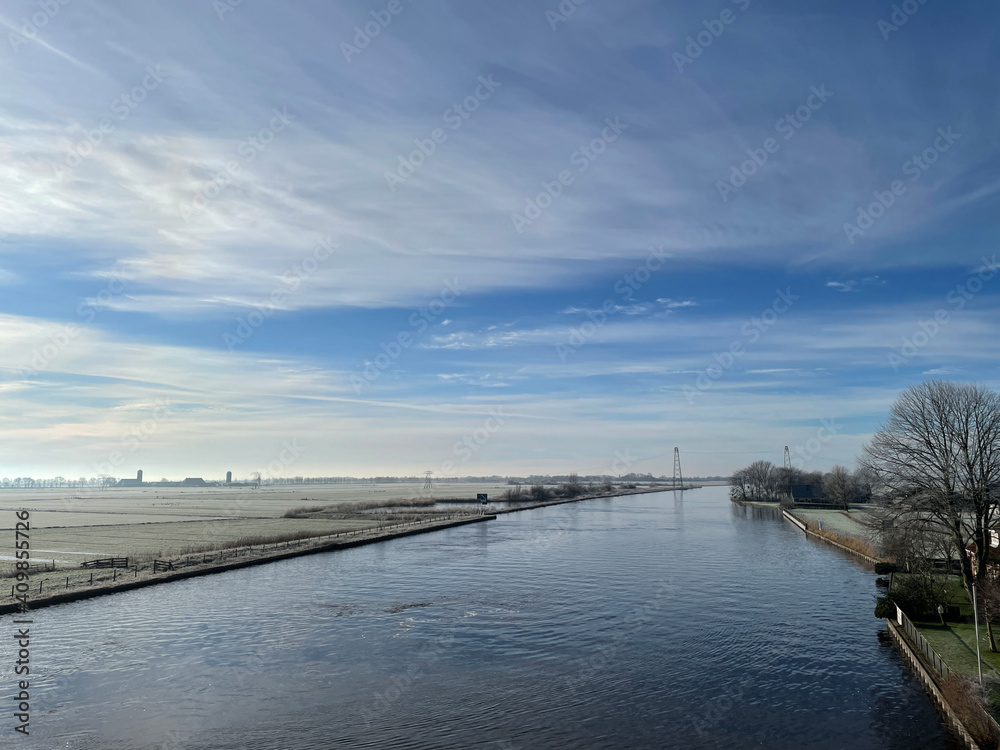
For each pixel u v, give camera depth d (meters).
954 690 34.75
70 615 57.69
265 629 53.03
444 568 84.88
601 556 96.12
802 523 140.12
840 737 32.75
